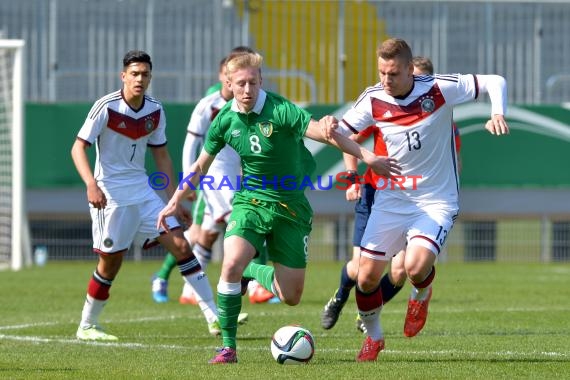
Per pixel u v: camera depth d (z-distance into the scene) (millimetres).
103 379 18609
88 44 59906
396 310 33031
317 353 22938
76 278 46031
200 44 59844
